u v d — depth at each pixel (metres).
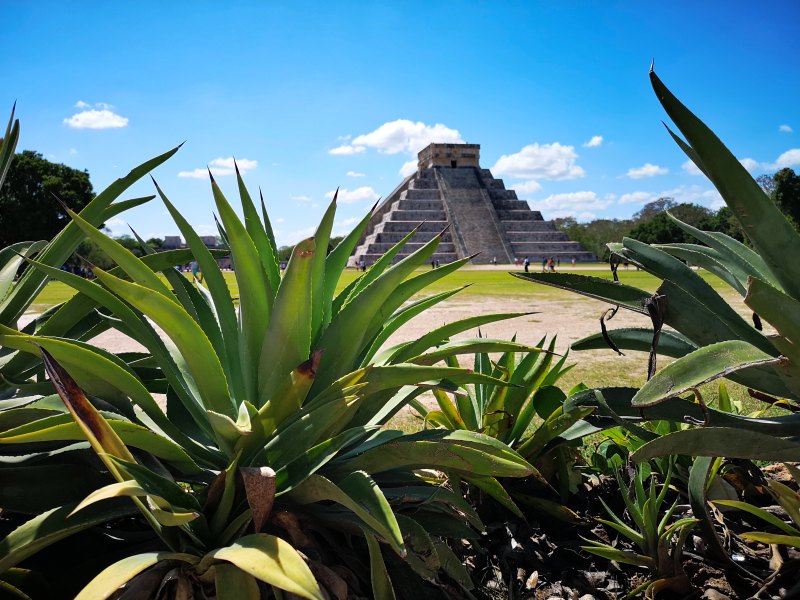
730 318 2.06
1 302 2.27
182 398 2.06
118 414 1.91
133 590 1.61
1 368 2.21
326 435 1.96
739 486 3.03
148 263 2.34
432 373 1.92
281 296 1.82
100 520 1.71
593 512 3.06
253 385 2.07
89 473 1.95
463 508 2.19
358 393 1.90
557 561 2.62
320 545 2.06
